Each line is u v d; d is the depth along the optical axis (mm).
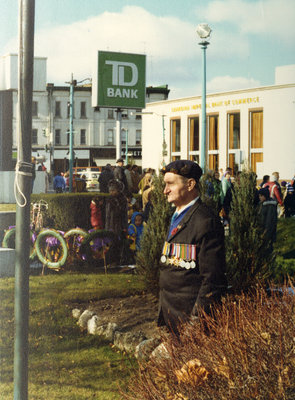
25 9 2309
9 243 7199
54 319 4281
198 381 1602
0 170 8844
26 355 2396
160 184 5387
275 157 13211
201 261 2256
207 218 2299
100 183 9781
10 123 6656
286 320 1751
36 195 7820
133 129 30938
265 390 1530
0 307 4676
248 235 5023
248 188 5176
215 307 2117
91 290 5293
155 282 5250
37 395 2916
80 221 7785
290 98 12867
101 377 3217
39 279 5793
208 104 13922
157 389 1709
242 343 1638
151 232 5336
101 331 4203
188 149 14195
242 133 13250
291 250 7332
